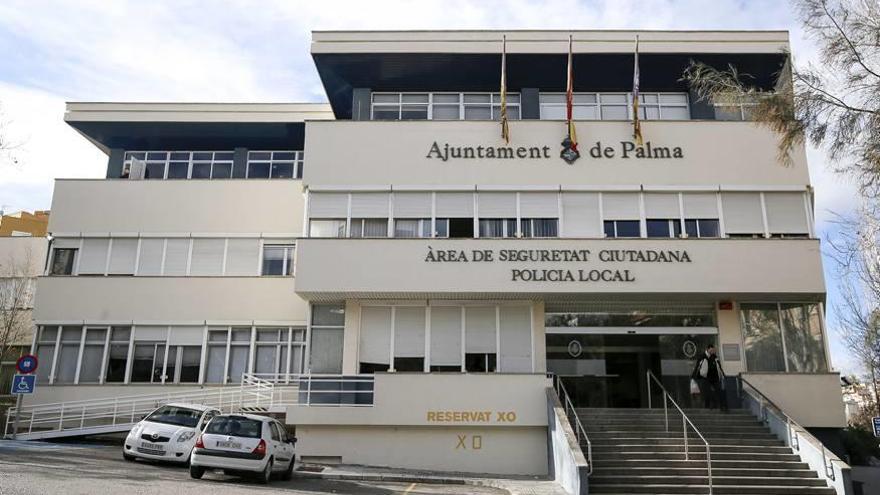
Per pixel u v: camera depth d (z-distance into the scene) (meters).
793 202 21.45
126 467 15.09
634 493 15.70
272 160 27.41
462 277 20.39
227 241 24.95
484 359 20.94
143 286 24.50
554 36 22.77
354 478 17.17
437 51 22.61
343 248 20.62
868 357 30.17
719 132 21.81
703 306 21.61
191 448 16.58
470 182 21.56
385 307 21.36
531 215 21.36
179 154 27.66
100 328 24.28
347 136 21.94
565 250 20.52
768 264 20.38
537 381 19.83
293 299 24.25
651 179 21.52
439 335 21.11
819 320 21.11
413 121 22.02
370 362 20.94
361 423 19.64
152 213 25.20
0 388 28.42
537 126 21.91
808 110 12.32
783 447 17.47
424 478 17.20
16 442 19.78
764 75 23.39
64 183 25.45
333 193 21.61
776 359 20.94
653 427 18.80
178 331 24.16
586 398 20.95
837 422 19.88
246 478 15.73
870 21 11.89
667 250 20.48
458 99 24.20
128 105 26.39
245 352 24.00
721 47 22.72
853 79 12.04
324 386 20.03
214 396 23.11
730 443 17.89
